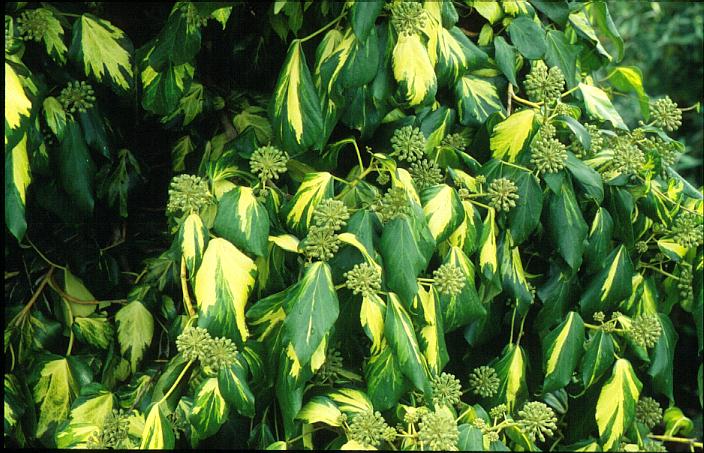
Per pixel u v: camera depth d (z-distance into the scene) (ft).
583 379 4.81
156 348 5.14
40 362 4.66
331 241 3.92
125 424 4.15
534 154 4.50
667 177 5.26
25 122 3.80
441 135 4.74
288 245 4.02
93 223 5.32
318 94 4.33
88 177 4.54
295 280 4.50
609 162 4.92
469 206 4.45
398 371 4.09
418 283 4.19
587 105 4.93
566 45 5.10
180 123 5.22
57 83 4.58
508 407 4.79
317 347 3.75
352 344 4.52
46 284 5.18
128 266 5.53
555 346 4.72
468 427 4.19
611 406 4.85
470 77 4.85
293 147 4.23
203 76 5.29
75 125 4.52
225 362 3.84
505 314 5.03
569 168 4.52
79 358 4.75
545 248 4.99
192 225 4.00
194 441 4.08
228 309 3.87
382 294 4.11
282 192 4.48
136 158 5.33
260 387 4.24
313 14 4.83
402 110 4.75
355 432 3.94
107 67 4.54
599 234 4.77
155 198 5.58
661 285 5.77
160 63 4.46
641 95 5.98
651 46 13.21
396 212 4.05
